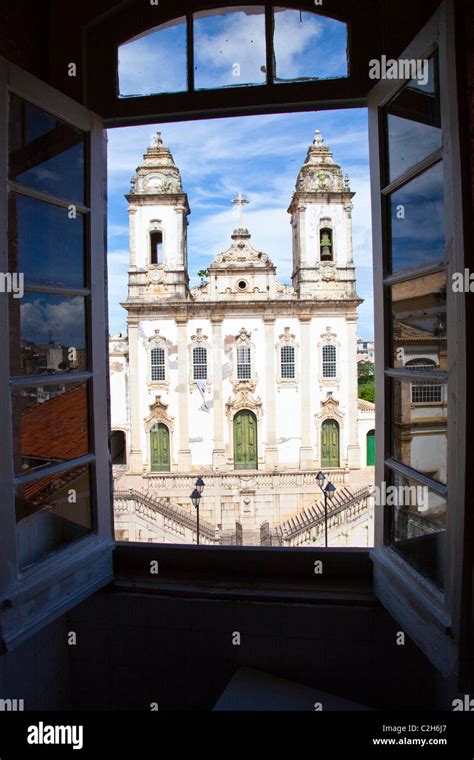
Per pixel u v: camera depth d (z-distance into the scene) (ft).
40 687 10.60
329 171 94.22
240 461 92.07
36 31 11.02
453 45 7.32
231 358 91.97
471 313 7.25
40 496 9.71
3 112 8.52
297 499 84.94
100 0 11.13
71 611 11.69
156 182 94.02
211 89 11.02
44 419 9.82
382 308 10.37
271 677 10.85
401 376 9.66
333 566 11.80
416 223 9.20
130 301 91.71
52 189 10.09
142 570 12.23
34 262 9.71
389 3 10.39
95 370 11.06
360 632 10.80
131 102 11.17
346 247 93.56
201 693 11.29
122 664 11.58
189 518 72.64
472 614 7.46
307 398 91.91
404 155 9.57
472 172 7.28
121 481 87.61
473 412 7.29
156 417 91.50
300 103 10.93
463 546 7.42
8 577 8.60
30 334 9.55
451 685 9.32
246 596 11.10
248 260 92.99
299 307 91.91
